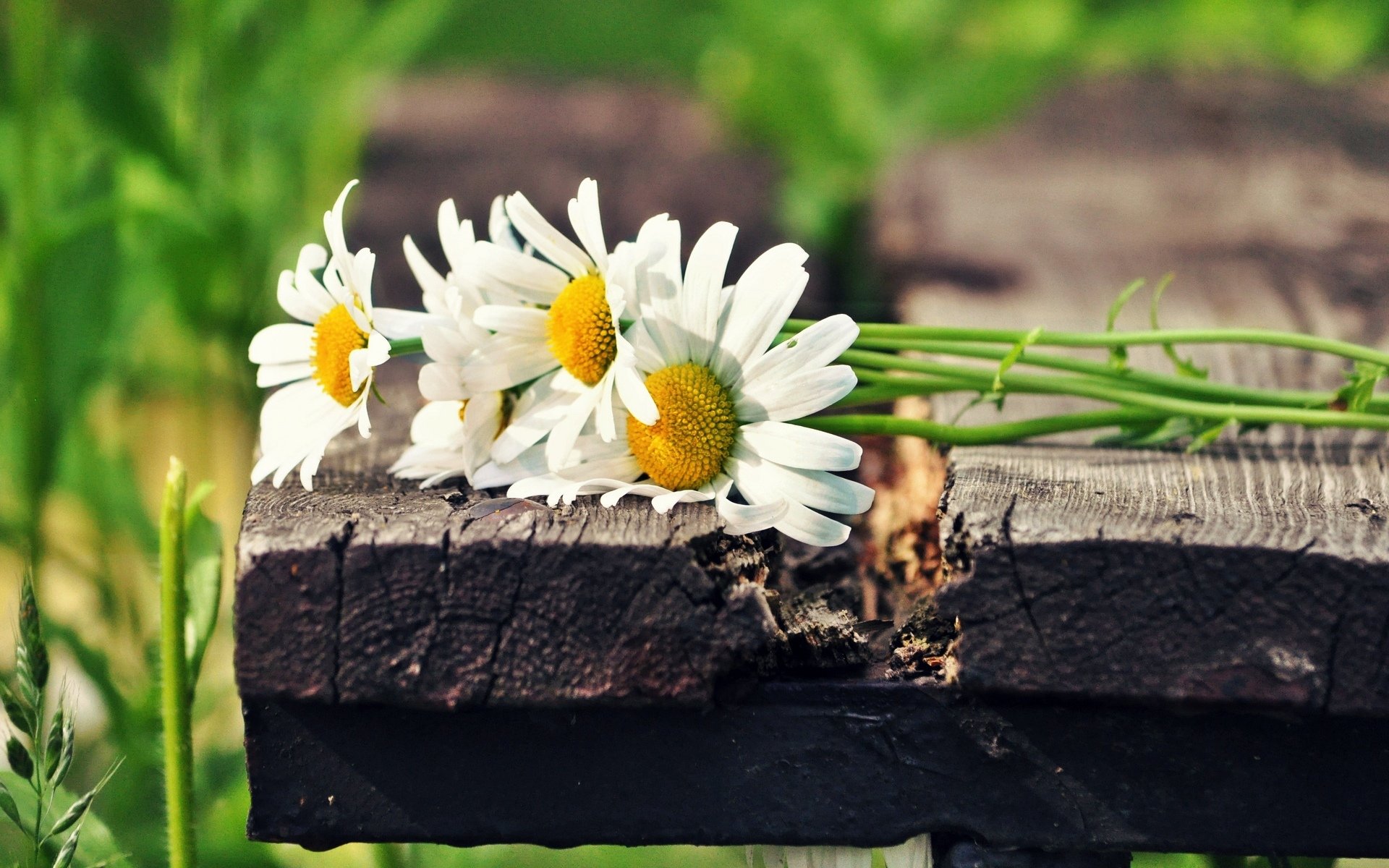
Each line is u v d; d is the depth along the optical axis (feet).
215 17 3.14
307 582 2.01
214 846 2.34
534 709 2.03
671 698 2.01
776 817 2.04
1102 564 2.00
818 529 2.03
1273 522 2.03
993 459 2.14
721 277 2.05
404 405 2.28
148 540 2.71
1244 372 2.35
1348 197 3.49
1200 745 2.02
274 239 3.30
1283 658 1.99
